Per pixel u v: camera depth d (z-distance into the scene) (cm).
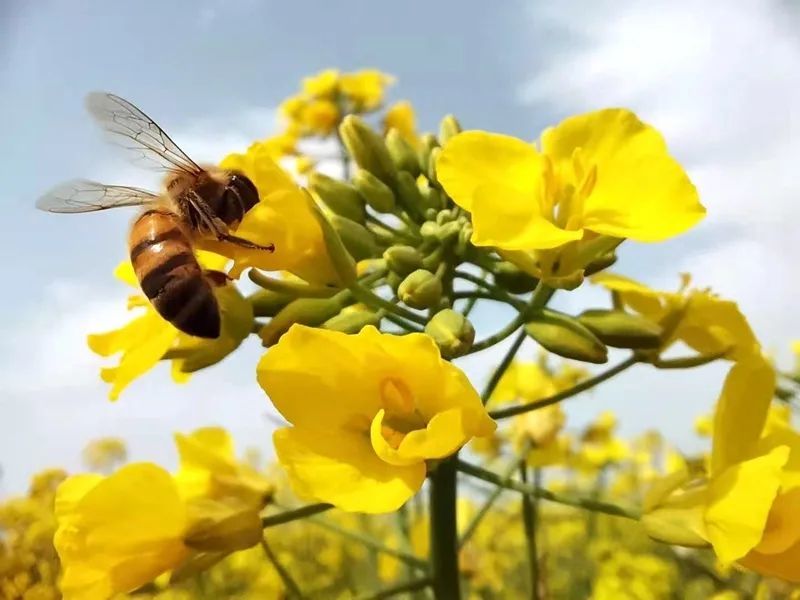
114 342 5
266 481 5
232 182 5
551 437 7
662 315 5
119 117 5
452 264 5
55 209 5
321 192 5
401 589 5
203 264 5
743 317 5
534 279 5
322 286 5
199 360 5
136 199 5
